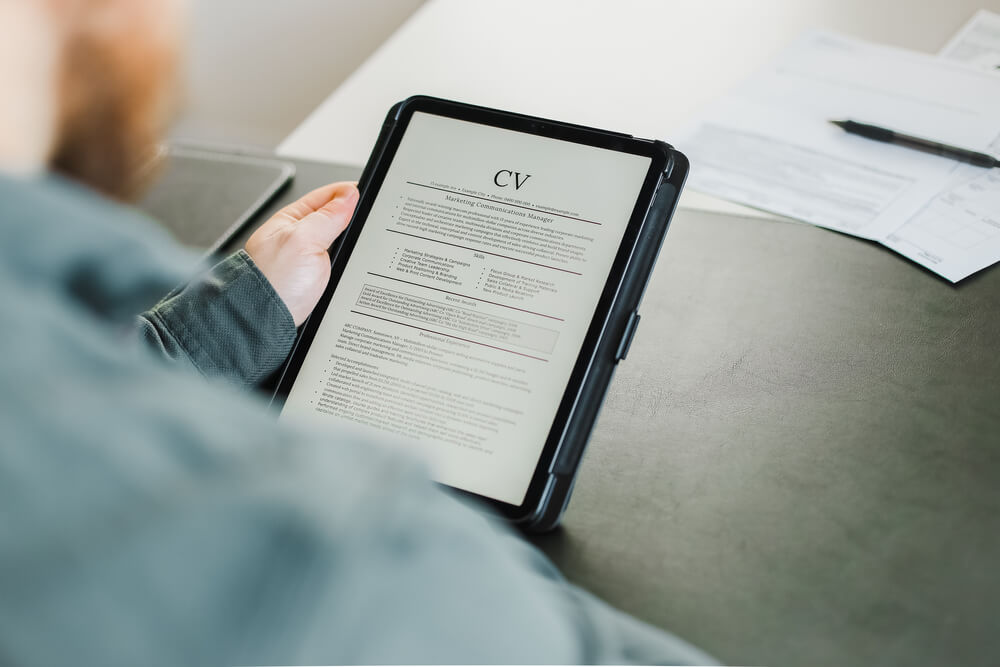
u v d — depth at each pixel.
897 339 0.54
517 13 0.94
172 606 0.16
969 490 0.44
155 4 0.23
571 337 0.47
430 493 0.22
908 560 0.42
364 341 0.50
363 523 0.19
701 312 0.59
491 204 0.52
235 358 0.48
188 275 0.24
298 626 0.17
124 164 0.25
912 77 0.74
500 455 0.45
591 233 0.49
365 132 0.82
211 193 0.76
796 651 0.38
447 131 0.55
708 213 0.67
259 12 1.51
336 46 1.54
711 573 0.42
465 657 0.21
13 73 0.20
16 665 0.15
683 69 0.82
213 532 0.17
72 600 0.16
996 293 0.56
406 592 0.20
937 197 0.64
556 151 0.52
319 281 0.53
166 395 0.20
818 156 0.69
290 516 0.18
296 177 0.77
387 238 0.53
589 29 0.89
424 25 0.95
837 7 0.84
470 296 0.50
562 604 0.28
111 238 0.22
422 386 0.48
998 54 0.74
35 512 0.17
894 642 0.38
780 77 0.78
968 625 0.38
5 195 0.21
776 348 0.55
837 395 0.51
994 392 0.50
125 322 0.23
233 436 0.20
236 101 1.60
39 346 0.19
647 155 0.50
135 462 0.18
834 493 0.46
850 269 0.60
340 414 0.48
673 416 0.52
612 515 0.46
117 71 0.23
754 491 0.46
